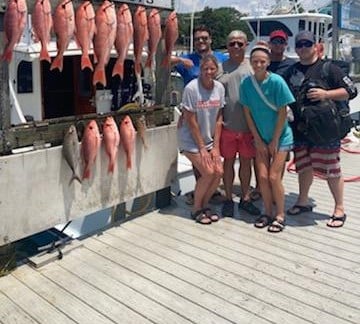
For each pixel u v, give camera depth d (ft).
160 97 15.43
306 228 14.16
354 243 13.10
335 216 14.37
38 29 10.60
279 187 13.74
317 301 10.11
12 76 19.35
